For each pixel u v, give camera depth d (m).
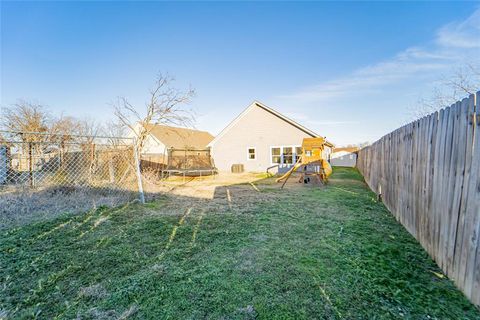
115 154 6.61
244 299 1.83
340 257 2.53
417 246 2.82
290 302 1.79
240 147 15.64
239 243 2.97
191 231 3.43
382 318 1.60
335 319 1.61
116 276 2.19
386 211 4.55
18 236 3.14
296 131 14.30
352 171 15.66
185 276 2.18
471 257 1.77
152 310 1.72
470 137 1.82
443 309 1.69
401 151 3.72
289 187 8.11
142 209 4.73
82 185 6.24
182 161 13.53
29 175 6.34
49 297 1.87
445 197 2.20
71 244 2.93
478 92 1.71
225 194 6.72
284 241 3.02
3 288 1.98
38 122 15.10
